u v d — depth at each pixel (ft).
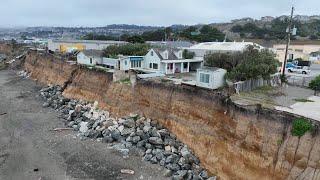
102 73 193.67
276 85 160.76
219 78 148.97
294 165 90.22
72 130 157.89
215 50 223.51
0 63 374.84
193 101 131.64
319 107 113.19
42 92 230.07
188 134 130.11
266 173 96.78
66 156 129.18
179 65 212.02
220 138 115.85
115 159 125.80
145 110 154.30
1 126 163.02
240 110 109.91
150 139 133.28
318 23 538.47
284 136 95.25
